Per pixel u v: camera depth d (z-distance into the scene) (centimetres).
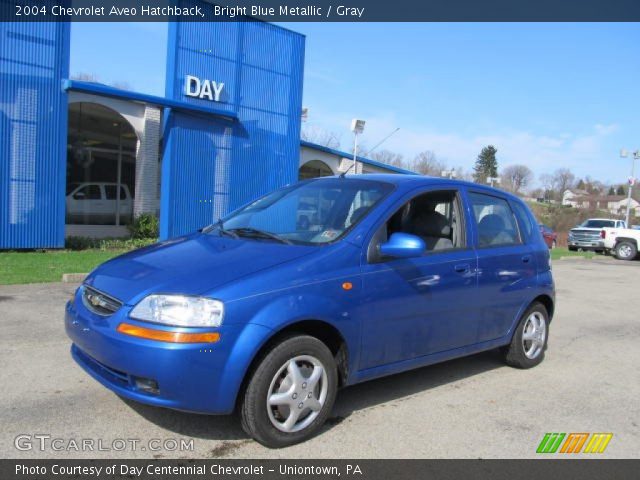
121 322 330
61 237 1355
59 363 493
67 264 1094
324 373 367
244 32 1655
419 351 436
